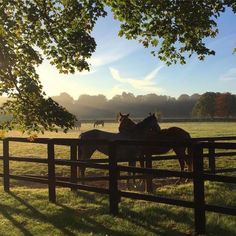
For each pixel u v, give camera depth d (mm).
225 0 5484
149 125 8844
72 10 4992
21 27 4910
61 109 4898
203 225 4566
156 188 8109
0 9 4582
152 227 4941
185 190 7305
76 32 4906
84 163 5992
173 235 4590
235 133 26797
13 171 11516
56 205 6301
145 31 6043
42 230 4984
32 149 18609
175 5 5496
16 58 4734
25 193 7402
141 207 5895
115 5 5484
